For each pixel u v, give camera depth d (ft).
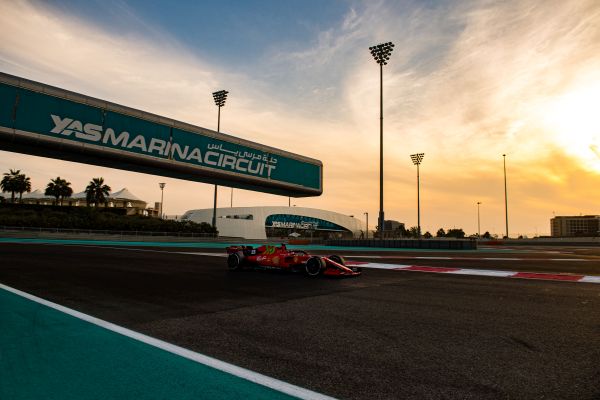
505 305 18.85
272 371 9.78
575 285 25.93
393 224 298.76
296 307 18.29
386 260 49.44
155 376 9.33
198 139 74.54
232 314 16.66
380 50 92.17
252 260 34.53
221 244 117.91
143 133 67.31
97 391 8.41
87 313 16.46
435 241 94.89
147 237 129.49
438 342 12.51
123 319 15.48
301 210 258.16
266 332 13.67
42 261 39.73
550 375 9.60
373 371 9.86
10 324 14.32
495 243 173.17
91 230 125.08
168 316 16.19
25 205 187.83
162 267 37.04
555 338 12.99
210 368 9.95
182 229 152.97
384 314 16.76
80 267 35.09
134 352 11.19
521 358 10.91
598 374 9.66
